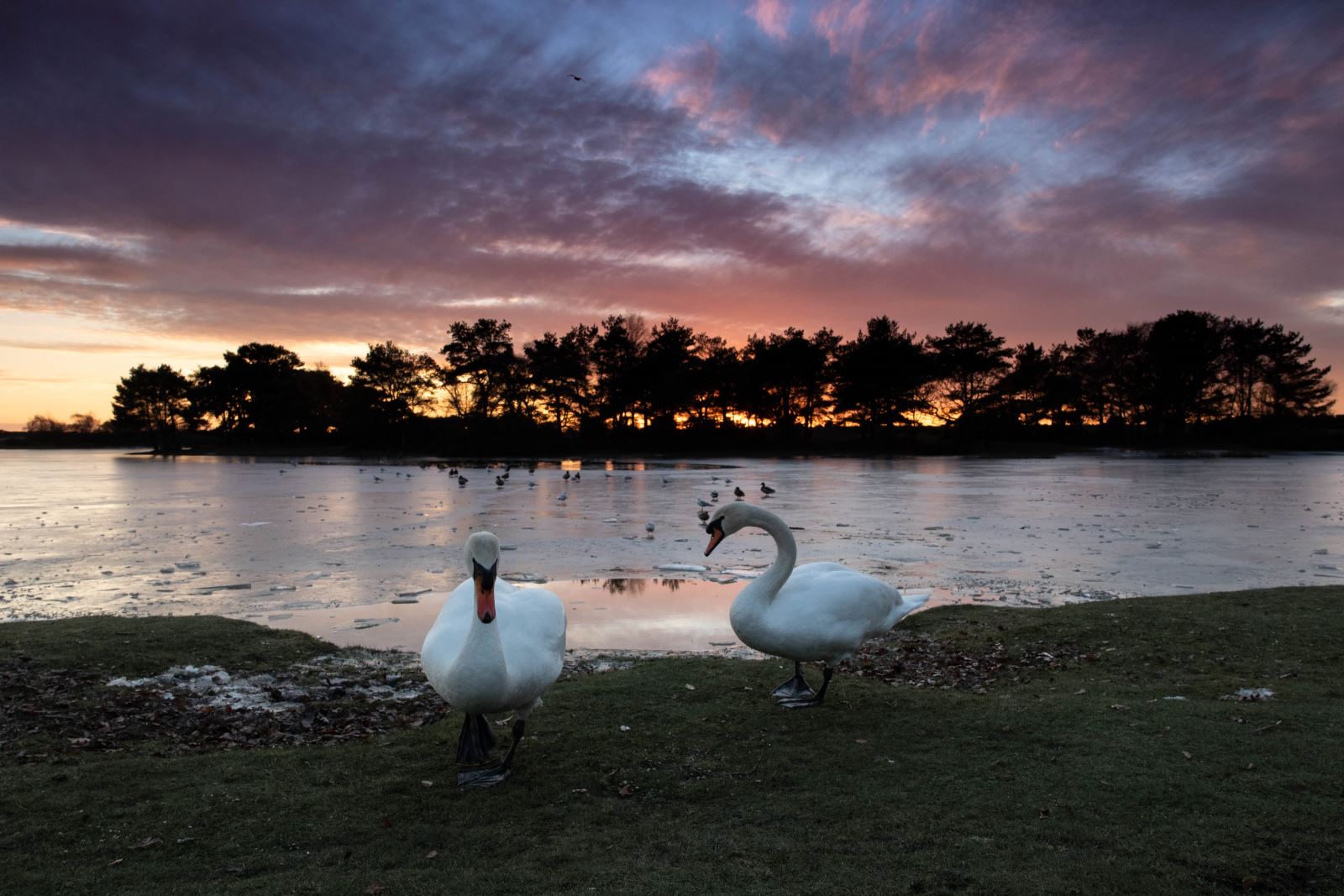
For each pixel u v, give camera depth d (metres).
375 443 99.69
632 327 97.81
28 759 5.62
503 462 76.25
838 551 17.89
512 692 5.01
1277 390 99.81
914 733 5.87
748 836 4.34
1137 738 5.57
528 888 3.85
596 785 5.07
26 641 8.84
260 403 112.06
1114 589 13.58
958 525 22.66
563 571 15.58
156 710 6.82
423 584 14.28
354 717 6.83
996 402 91.69
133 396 111.44
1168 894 3.73
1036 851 4.12
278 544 19.34
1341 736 5.56
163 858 4.17
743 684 7.22
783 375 96.69
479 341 97.38
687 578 14.85
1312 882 3.82
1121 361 99.62
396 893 3.81
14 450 123.81
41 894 3.80
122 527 22.91
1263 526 22.12
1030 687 7.39
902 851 4.14
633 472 54.81
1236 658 8.04
